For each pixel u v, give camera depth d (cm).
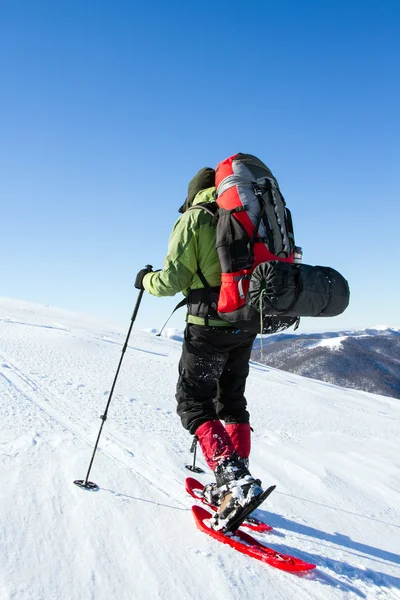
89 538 208
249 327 228
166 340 1845
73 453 321
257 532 249
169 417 533
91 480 274
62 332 1248
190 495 279
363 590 199
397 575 220
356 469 432
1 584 166
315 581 200
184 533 226
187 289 256
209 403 250
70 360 857
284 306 205
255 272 211
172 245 243
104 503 245
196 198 261
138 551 203
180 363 257
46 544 197
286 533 254
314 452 477
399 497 364
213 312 240
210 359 248
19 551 189
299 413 790
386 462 468
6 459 288
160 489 282
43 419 418
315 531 264
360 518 302
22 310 2084
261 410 754
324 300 211
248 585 189
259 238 227
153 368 950
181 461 355
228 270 224
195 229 239
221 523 221
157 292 253
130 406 555
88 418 455
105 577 181
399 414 1100
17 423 389
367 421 839
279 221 237
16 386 557
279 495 321
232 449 236
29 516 218
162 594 175
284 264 212
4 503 226
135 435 413
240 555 212
